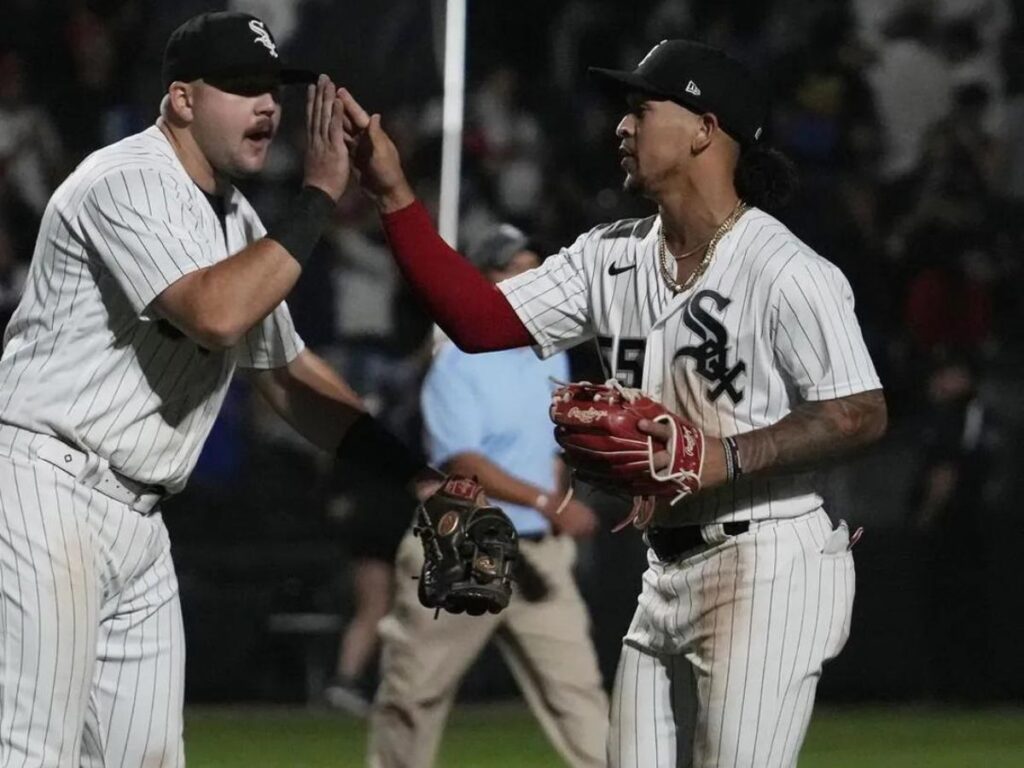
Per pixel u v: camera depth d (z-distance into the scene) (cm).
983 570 4512
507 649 2658
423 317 4762
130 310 1806
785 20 5797
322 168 1794
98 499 1825
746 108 1798
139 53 5309
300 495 4491
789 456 1714
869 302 5091
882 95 5681
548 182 5250
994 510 4550
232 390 4581
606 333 1870
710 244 1792
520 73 5725
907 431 4625
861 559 4491
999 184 5512
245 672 4378
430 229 1927
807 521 1789
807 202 5300
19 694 1788
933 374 4622
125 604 1870
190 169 1864
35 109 5081
